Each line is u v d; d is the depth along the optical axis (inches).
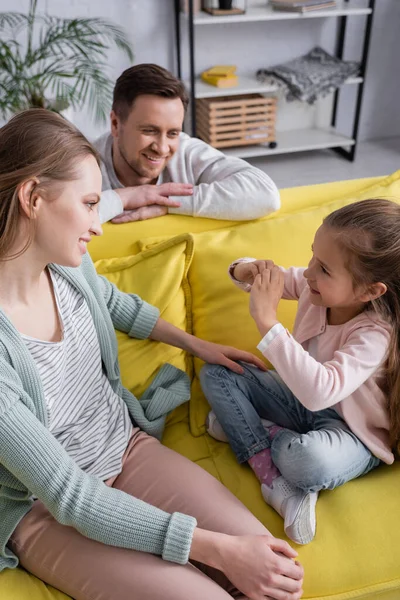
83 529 39.9
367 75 158.2
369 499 47.9
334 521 46.8
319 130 159.2
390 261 46.9
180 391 55.4
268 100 142.9
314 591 44.1
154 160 69.6
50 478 39.0
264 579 39.6
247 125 144.1
